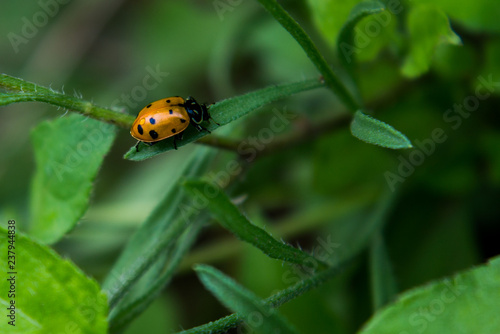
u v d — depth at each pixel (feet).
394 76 0.47
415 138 0.47
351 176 0.48
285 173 0.50
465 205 0.47
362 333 0.38
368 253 0.46
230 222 0.38
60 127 0.42
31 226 0.43
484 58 0.45
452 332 0.38
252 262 0.45
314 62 0.40
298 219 0.50
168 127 0.40
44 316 0.38
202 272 0.38
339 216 0.49
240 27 0.52
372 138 0.38
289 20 0.39
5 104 0.38
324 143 0.47
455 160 0.47
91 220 0.51
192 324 0.50
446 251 0.47
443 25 0.42
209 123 0.40
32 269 0.38
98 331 0.38
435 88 0.46
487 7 0.43
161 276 0.41
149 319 0.47
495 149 0.47
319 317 0.44
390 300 0.44
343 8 0.43
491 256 0.47
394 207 0.47
